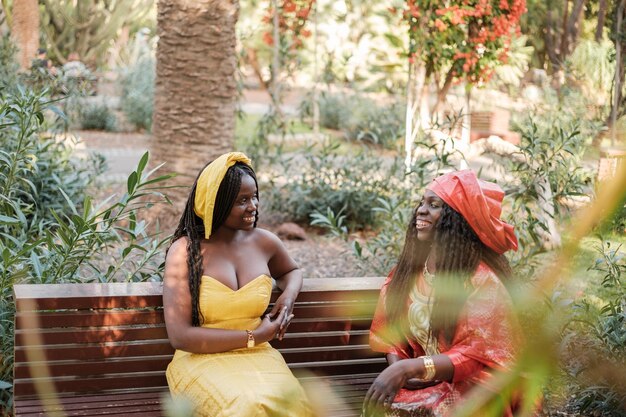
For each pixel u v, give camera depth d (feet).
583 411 11.14
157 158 26.78
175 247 9.82
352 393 11.02
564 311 4.09
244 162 10.09
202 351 9.46
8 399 11.09
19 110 14.19
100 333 10.09
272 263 10.71
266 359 9.70
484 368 8.95
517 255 16.26
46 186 22.22
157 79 26.96
